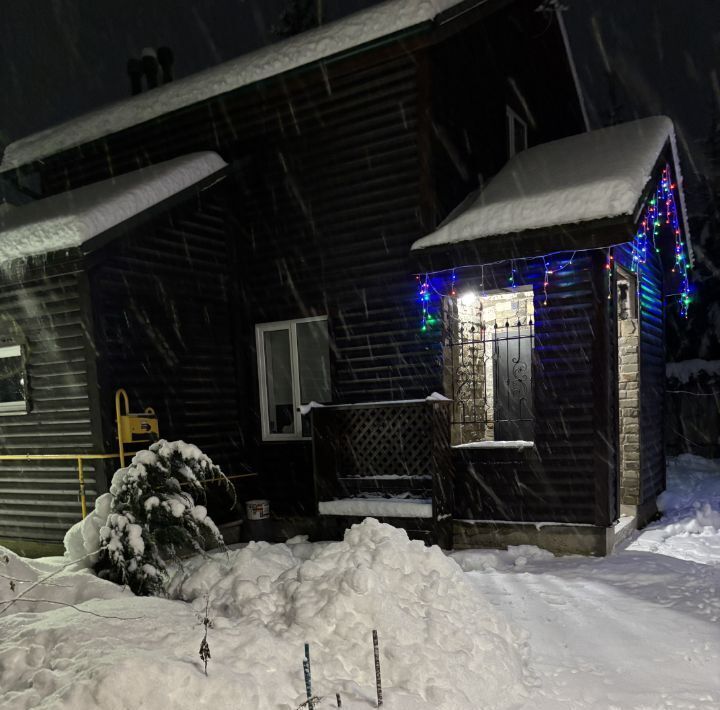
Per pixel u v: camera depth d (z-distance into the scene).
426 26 6.45
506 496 6.45
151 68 11.14
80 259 6.04
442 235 6.48
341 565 3.73
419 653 3.17
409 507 6.52
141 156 9.22
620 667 3.51
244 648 3.04
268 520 7.77
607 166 6.51
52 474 6.71
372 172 7.41
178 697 2.62
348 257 7.60
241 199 8.29
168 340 7.16
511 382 7.71
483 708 3.01
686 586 4.91
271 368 8.32
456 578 3.89
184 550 6.53
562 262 6.13
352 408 6.91
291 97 7.82
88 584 4.45
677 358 17.11
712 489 9.55
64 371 6.55
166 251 7.19
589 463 6.04
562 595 4.80
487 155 8.34
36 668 3.06
